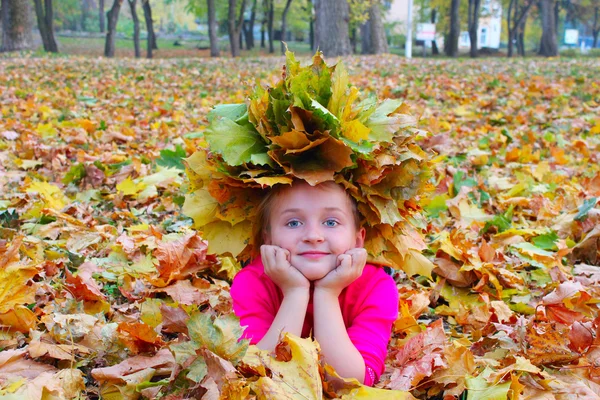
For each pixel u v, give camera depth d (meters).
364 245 2.19
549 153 6.13
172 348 1.85
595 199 3.65
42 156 5.39
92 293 2.59
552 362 2.12
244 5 34.88
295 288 1.95
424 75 15.12
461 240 3.31
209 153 2.11
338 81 1.98
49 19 32.94
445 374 2.02
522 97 10.18
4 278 2.30
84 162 4.82
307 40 65.38
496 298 2.87
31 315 2.34
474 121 8.09
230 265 3.03
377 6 33.34
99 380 1.97
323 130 1.94
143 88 12.65
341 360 1.87
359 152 1.92
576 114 8.45
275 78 13.15
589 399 1.91
